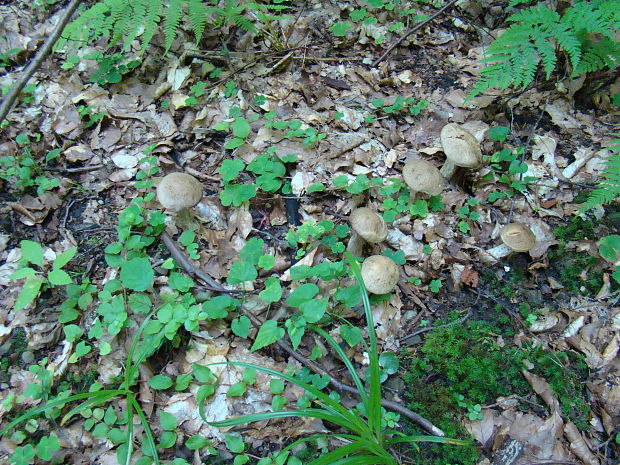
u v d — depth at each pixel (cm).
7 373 64
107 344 64
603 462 62
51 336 66
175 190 70
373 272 67
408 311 73
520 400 66
